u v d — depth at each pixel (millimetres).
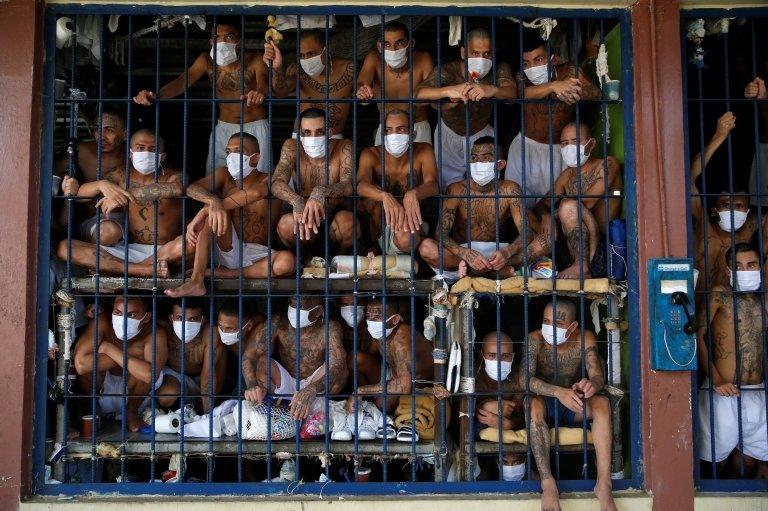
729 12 4348
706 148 4555
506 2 4285
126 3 4207
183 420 4109
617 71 4625
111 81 5715
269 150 4406
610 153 4766
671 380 4098
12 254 3967
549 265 4422
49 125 4125
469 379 4176
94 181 4258
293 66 5207
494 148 4328
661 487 4043
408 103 4664
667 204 4164
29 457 3943
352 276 4273
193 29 5465
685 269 4102
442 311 4184
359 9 4258
